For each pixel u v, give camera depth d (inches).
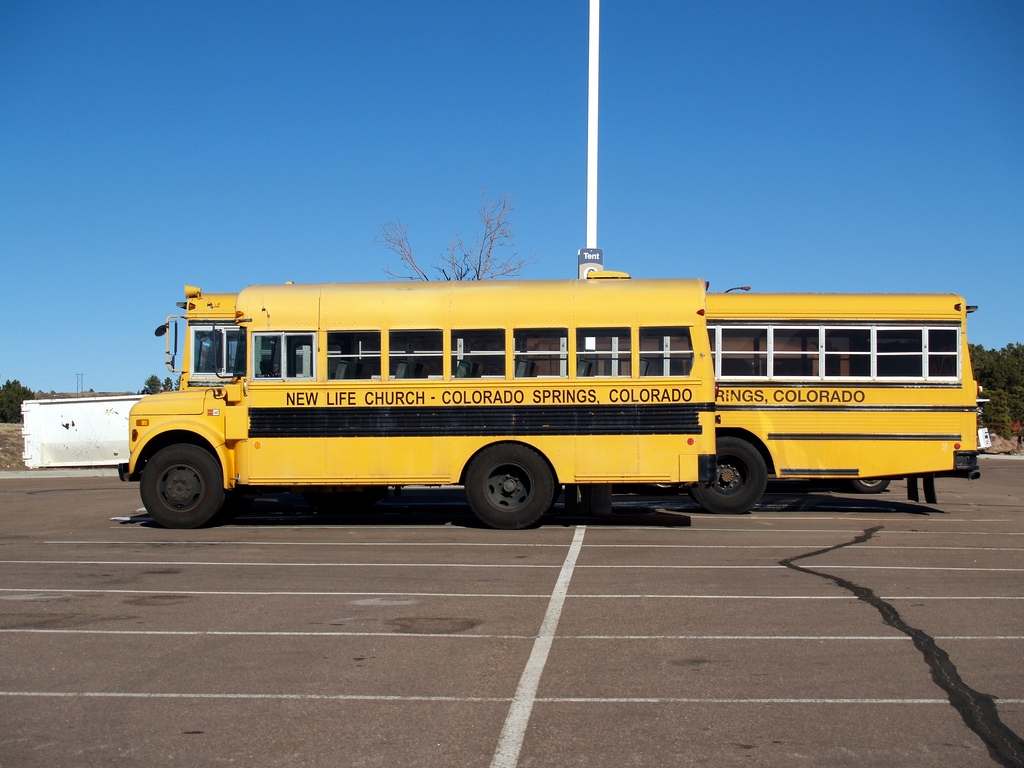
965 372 544.1
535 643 249.9
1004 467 1130.0
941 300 547.5
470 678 219.3
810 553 402.0
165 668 227.8
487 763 168.2
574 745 177.0
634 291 477.7
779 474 545.6
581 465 471.8
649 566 368.5
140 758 171.3
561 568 363.9
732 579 340.5
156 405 493.0
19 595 313.3
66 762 169.6
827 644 249.1
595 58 692.1
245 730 185.3
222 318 633.6
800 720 191.0
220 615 283.0
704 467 468.8
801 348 546.6
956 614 283.9
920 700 203.8
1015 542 438.3
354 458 478.9
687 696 206.1
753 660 233.9
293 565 371.9
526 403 474.0
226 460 488.7
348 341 483.8
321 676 221.0
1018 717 193.2
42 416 994.1
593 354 475.2
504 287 482.3
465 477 485.1
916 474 543.2
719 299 548.1
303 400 482.3
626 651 242.2
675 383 471.8
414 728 186.1
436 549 414.3
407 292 483.2
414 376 479.8
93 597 309.6
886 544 430.0
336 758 170.9
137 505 631.8
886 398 543.8
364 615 282.7
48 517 558.6
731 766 167.3
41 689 211.9
